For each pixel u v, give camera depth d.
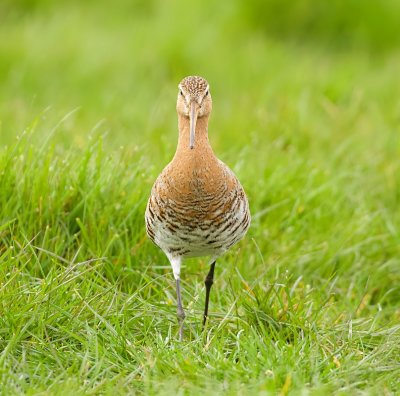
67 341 9.84
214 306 10.92
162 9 21.86
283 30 21.69
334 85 18.36
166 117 16.78
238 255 11.84
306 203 13.33
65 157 12.18
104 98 17.78
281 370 9.09
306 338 9.93
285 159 14.49
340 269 12.23
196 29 20.69
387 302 12.20
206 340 9.96
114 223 11.81
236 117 16.59
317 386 8.82
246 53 19.92
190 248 10.18
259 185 13.23
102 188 11.93
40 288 10.08
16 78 18.53
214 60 19.52
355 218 13.31
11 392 8.66
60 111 16.25
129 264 11.27
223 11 21.59
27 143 12.12
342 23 21.55
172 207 9.85
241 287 11.13
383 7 21.39
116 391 8.81
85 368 9.21
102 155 12.35
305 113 16.72
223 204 9.86
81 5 22.34
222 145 15.11
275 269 11.87
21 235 11.14
